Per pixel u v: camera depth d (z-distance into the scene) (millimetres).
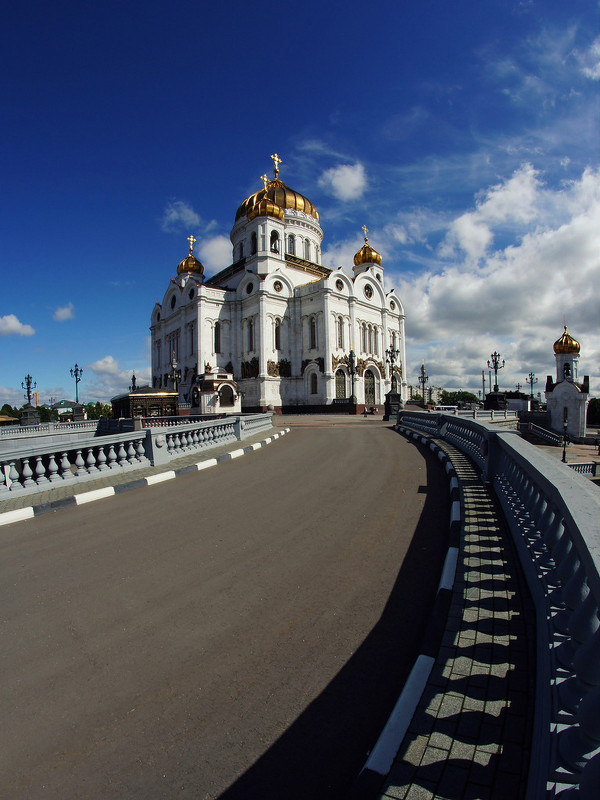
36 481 9484
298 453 14203
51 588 5066
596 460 33656
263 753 2758
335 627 4090
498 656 3266
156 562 5691
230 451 14031
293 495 8703
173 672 3547
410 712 2785
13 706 3219
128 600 4730
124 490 9641
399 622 4133
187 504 8352
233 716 3066
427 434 17797
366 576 5070
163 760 2732
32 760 2750
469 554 5031
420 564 5320
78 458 10453
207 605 4570
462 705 2812
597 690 1792
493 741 2527
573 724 2164
